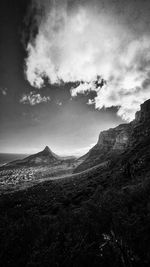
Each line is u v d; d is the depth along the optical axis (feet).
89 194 70.33
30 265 15.71
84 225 21.79
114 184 73.87
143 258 13.51
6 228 26.27
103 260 14.47
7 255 18.74
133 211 22.25
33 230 24.70
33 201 85.35
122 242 15.48
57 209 55.57
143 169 70.49
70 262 15.11
